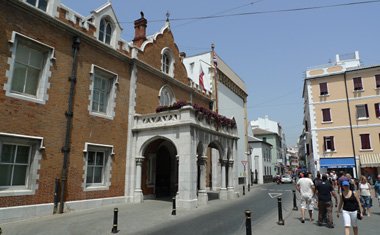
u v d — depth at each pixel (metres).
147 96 18.66
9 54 11.08
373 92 32.22
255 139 54.94
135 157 16.91
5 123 10.73
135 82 17.62
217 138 19.20
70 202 12.93
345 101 33.50
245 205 16.50
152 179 18.81
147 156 18.22
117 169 15.87
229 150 21.16
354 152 31.86
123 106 16.77
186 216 12.29
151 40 19.64
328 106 34.31
